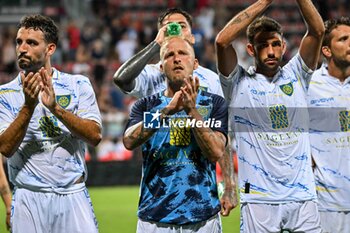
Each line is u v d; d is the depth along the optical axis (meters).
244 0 29.89
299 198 6.90
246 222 6.99
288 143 6.93
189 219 6.40
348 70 7.75
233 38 6.69
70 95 6.75
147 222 6.50
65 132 6.66
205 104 6.49
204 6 29.48
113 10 28.84
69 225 6.67
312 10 6.76
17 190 6.69
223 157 7.20
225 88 7.03
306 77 7.11
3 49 24.42
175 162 6.47
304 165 6.98
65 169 6.68
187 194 6.43
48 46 6.61
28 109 6.30
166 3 30.17
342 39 7.65
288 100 6.97
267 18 6.98
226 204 7.09
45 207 6.62
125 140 6.45
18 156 6.66
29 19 6.58
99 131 6.71
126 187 17.66
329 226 7.74
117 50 25.50
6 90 6.76
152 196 6.50
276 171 6.91
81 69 22.67
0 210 13.88
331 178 7.69
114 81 6.64
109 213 13.59
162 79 7.47
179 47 6.25
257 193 6.92
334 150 7.70
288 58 25.25
